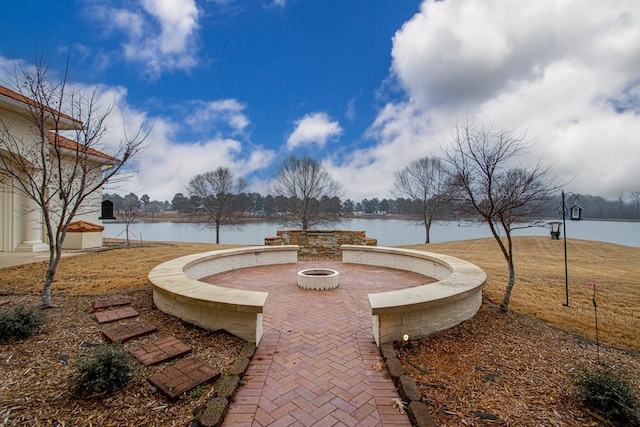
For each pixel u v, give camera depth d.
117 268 7.91
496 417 2.27
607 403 2.33
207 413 2.16
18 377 2.67
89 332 3.75
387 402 2.48
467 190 5.16
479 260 12.43
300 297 5.70
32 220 10.45
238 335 3.62
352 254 9.65
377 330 3.58
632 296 6.19
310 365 3.09
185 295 3.94
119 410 2.25
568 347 3.73
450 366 3.07
